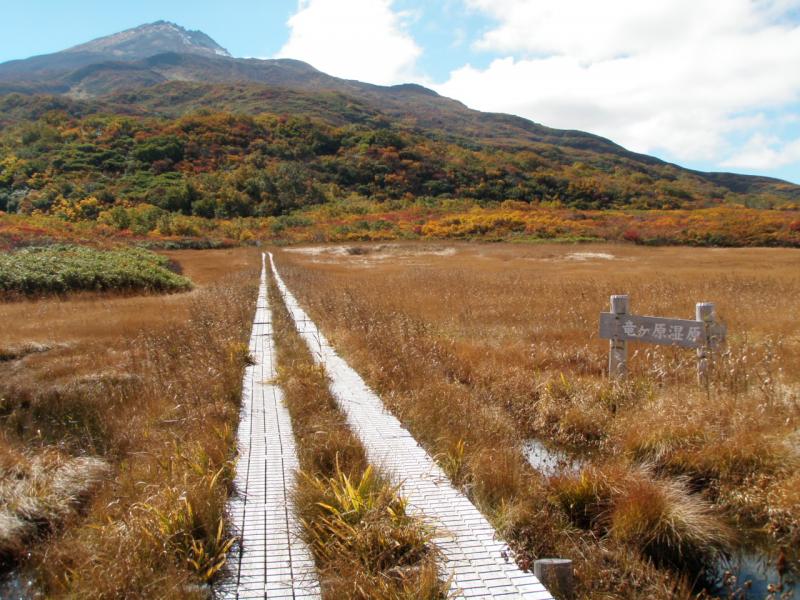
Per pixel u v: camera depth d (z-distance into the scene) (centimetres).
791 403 566
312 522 371
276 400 689
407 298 1602
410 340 888
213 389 682
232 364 818
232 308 1388
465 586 323
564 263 3541
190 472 430
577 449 577
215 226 6431
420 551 347
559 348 905
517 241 5331
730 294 1484
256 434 567
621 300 672
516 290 1756
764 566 383
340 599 306
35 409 691
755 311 1204
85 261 2134
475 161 10750
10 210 6475
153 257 3056
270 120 11362
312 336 1127
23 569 373
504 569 339
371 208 7806
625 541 388
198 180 7944
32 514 416
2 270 1828
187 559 333
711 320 656
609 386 673
